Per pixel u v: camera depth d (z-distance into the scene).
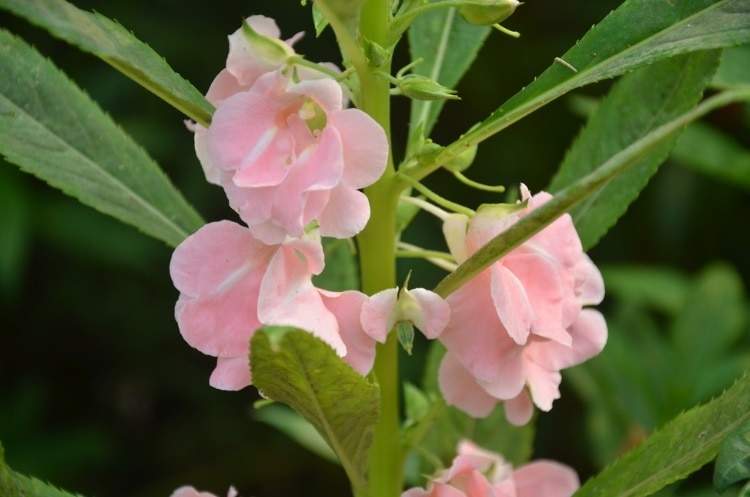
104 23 0.56
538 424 1.15
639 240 1.18
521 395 0.59
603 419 0.81
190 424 1.27
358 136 0.54
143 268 1.12
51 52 1.17
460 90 1.19
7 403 1.17
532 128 1.17
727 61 0.71
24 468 1.14
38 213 1.08
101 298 1.21
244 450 1.25
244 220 0.54
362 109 0.58
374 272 0.59
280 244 0.55
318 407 0.55
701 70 0.62
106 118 0.63
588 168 0.64
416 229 1.12
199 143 0.57
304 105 0.55
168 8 1.17
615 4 1.17
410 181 0.58
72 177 0.63
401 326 0.55
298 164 0.54
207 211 1.14
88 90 1.14
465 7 0.57
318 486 1.25
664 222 1.10
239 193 0.54
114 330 1.22
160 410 1.28
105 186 0.63
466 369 0.58
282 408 0.94
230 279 0.55
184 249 0.55
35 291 1.21
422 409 0.66
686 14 0.59
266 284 0.55
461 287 0.56
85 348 1.25
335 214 0.54
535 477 0.63
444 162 0.58
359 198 0.54
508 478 0.62
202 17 1.18
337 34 0.57
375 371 0.59
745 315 0.93
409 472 0.68
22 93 0.62
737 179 0.82
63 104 0.63
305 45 1.18
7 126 0.62
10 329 1.23
